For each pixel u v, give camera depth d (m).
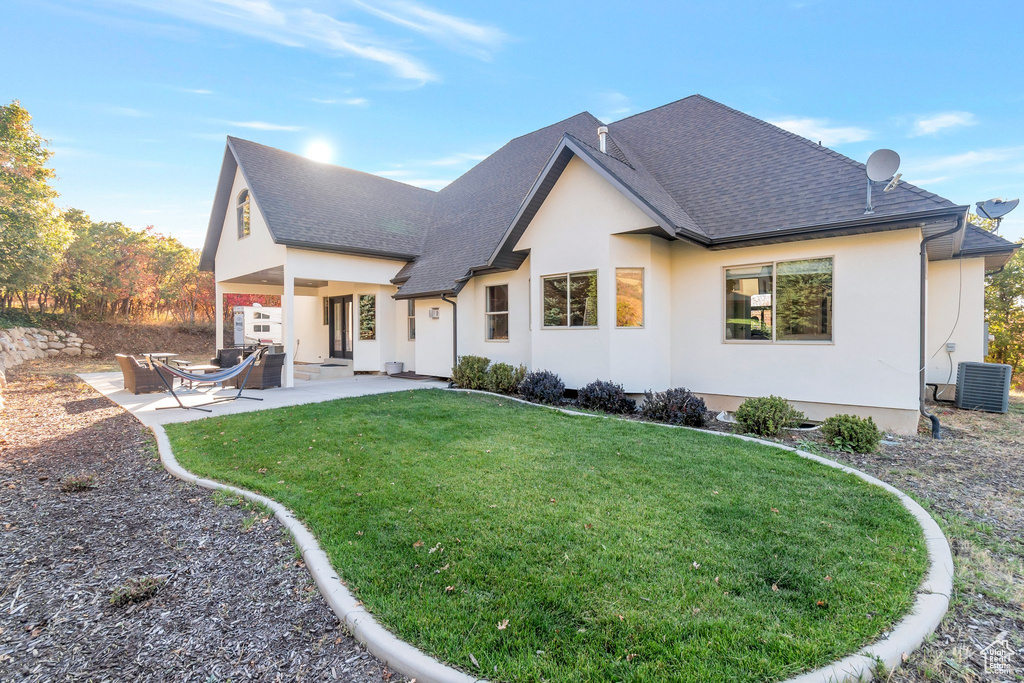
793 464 5.96
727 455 6.35
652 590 3.19
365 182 19.11
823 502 4.74
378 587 3.26
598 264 10.36
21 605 3.25
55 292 23.17
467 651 2.61
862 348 8.25
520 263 12.62
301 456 6.51
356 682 2.51
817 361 8.70
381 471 5.80
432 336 15.30
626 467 5.87
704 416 8.55
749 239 8.92
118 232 25.48
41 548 4.04
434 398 11.16
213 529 4.35
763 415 7.61
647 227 9.50
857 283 8.27
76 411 9.92
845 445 6.89
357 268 15.62
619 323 10.31
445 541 3.94
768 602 3.06
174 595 3.34
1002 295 17.17
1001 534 4.21
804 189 9.19
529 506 4.68
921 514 4.45
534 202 11.23
